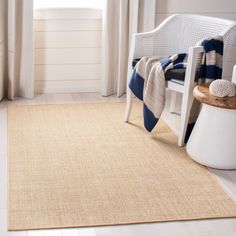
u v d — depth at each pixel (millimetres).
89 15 3867
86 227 2152
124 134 3166
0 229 2117
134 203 2348
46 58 3906
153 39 3342
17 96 3871
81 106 3676
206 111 2742
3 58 3674
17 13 3654
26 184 2484
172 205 2342
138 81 3152
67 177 2572
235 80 2793
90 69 4008
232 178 2637
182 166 2748
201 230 2160
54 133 3133
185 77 2896
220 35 2986
